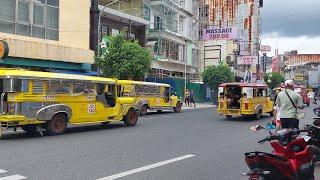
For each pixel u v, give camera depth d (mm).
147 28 46156
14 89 15797
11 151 12367
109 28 39688
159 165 10477
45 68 28406
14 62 26141
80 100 18312
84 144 14070
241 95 26922
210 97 58469
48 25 29438
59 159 11070
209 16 72625
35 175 9070
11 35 26344
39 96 16562
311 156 7836
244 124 23625
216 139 16078
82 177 8953
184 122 23844
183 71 56125
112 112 20172
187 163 10852
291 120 11633
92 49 33938
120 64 32281
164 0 49438
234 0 83500
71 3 30969
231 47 75188
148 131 18516
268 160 6801
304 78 126125
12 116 15695
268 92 29578
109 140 15203
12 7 27000
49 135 16812
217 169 10164
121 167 10141
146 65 33688
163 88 33188
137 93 30188
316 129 9852
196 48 64688
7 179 8688
